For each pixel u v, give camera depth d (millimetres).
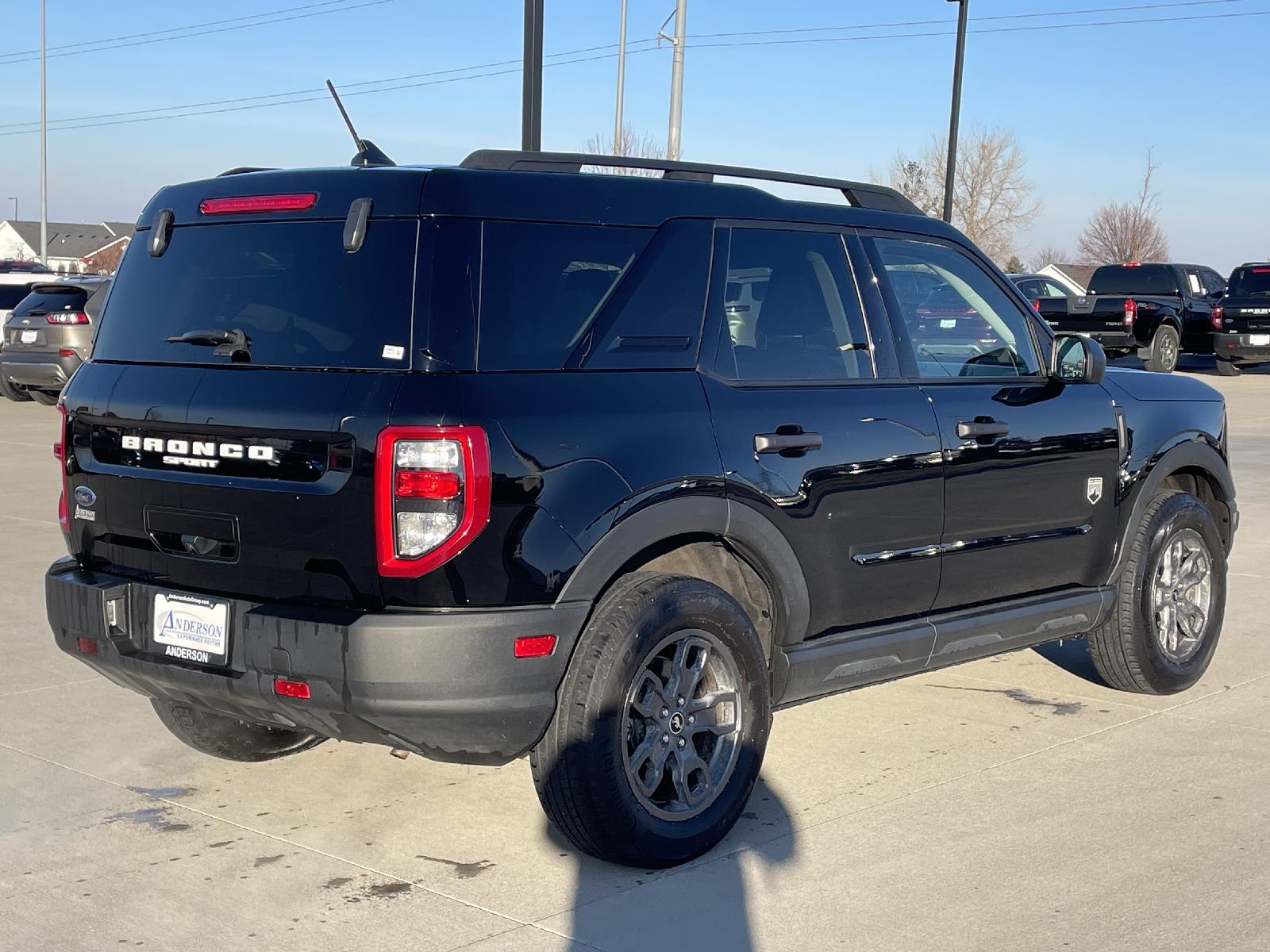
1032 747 5242
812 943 3600
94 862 4098
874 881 3990
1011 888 3943
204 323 4133
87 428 4324
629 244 4160
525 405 3764
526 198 3959
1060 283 25516
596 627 3896
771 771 4949
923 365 4953
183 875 4008
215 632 3928
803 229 4660
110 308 4441
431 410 3629
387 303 3783
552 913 3773
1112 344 24297
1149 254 70438
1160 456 5762
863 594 4664
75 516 4395
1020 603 5266
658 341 4152
